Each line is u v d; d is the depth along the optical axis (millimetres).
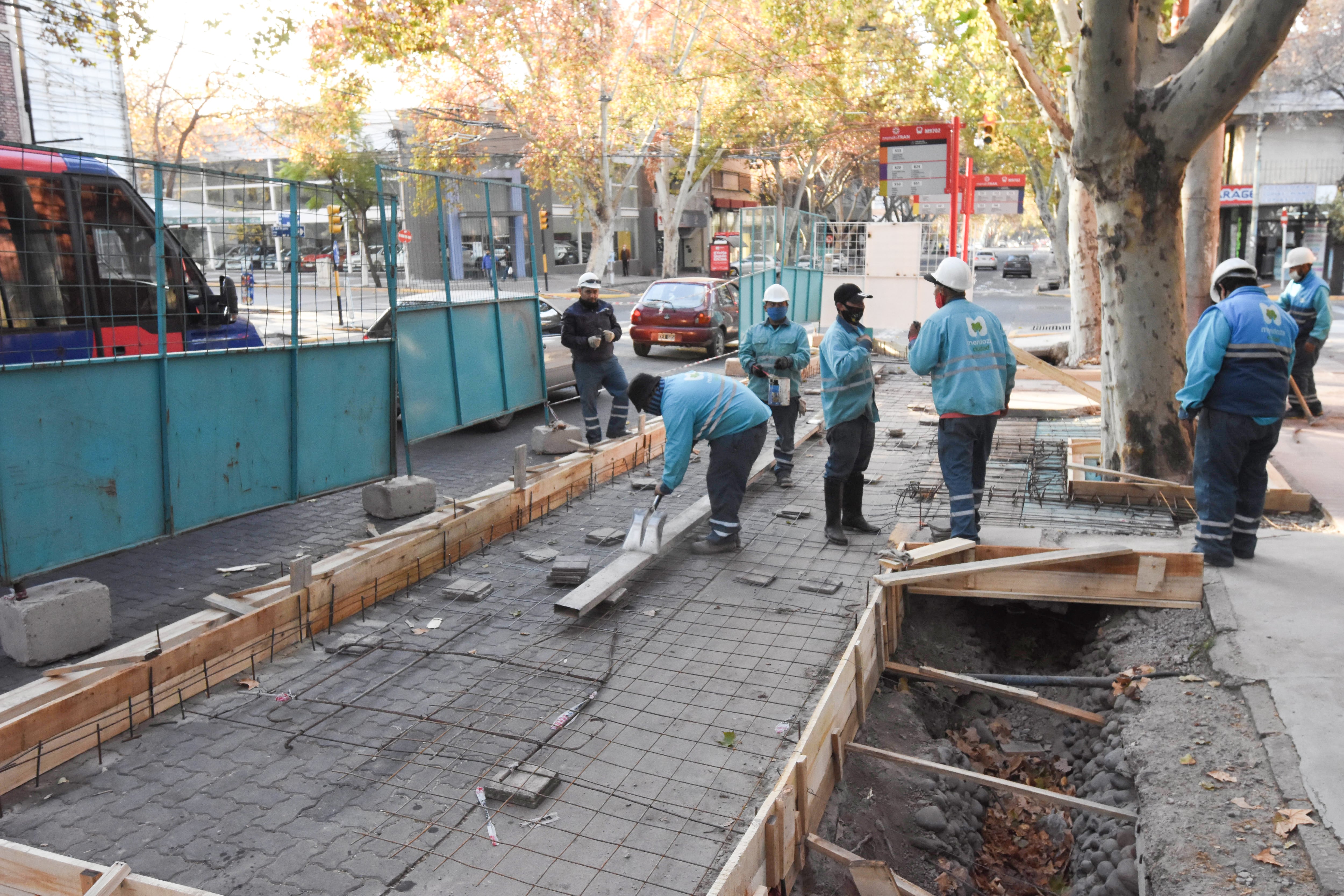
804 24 27406
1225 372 5250
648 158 36438
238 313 8180
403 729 4195
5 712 3871
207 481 5914
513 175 40312
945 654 5453
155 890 2654
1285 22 5879
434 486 7809
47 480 4961
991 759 4641
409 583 5930
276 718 4285
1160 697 4309
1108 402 7469
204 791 3713
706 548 6414
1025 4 7789
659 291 18094
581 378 9391
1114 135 6801
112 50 15617
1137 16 6648
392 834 3428
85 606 5043
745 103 32531
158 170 5359
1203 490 5441
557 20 28312
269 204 7707
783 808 3037
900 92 30594
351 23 16656
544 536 6973
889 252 16844
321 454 6883
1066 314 30219
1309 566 5375
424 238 8234
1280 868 3031
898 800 3963
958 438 5812
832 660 4809
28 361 7203
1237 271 5418
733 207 60188
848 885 3350
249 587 6051
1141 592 5246
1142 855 3342
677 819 3506
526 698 4465
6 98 15258
